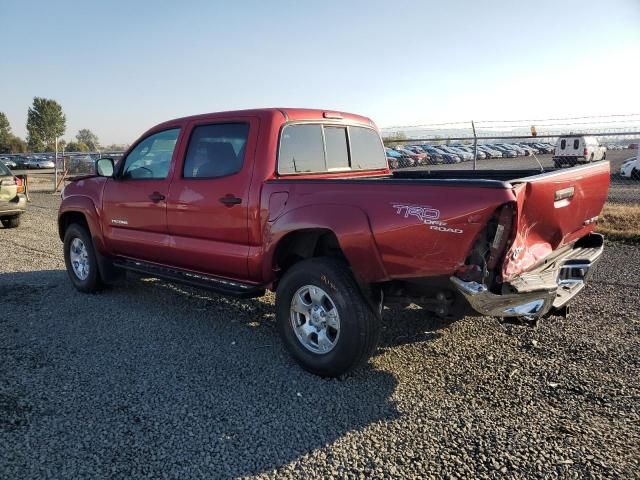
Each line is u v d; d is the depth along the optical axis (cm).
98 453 297
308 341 405
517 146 4716
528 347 447
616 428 319
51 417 336
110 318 536
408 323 509
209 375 399
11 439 310
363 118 573
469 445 303
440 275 334
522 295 334
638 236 939
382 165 602
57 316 542
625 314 526
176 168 502
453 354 435
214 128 477
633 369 400
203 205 470
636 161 2420
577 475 274
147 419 334
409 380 388
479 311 329
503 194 304
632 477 272
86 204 603
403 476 275
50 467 284
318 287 387
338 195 380
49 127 8694
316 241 414
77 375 398
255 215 432
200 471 281
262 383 385
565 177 367
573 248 456
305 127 477
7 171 1176
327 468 283
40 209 1617
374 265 360
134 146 559
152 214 525
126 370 407
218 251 463
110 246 588
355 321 369
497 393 366
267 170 434
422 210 334
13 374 399
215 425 327
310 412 343
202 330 500
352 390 373
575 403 350
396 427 324
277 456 294
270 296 617
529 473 277
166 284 673
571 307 551
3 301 596
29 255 875
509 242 317
